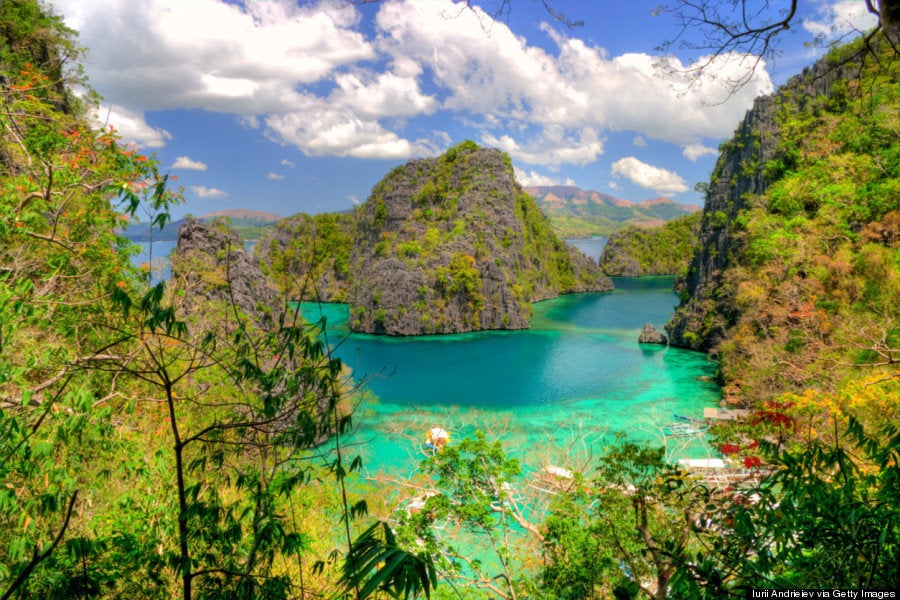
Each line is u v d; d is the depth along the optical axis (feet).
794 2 19.71
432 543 48.42
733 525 19.90
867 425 34.42
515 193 511.40
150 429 33.09
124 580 18.84
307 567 29.17
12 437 18.62
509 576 49.19
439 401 177.68
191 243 135.44
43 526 20.63
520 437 141.28
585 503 48.32
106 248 39.73
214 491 19.54
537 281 469.98
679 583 16.39
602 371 215.72
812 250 142.00
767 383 123.95
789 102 222.89
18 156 37.81
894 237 115.75
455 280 320.91
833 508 15.64
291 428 18.54
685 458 115.24
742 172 236.43
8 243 29.19
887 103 121.29
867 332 83.51
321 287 452.76
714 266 246.27
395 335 312.91
